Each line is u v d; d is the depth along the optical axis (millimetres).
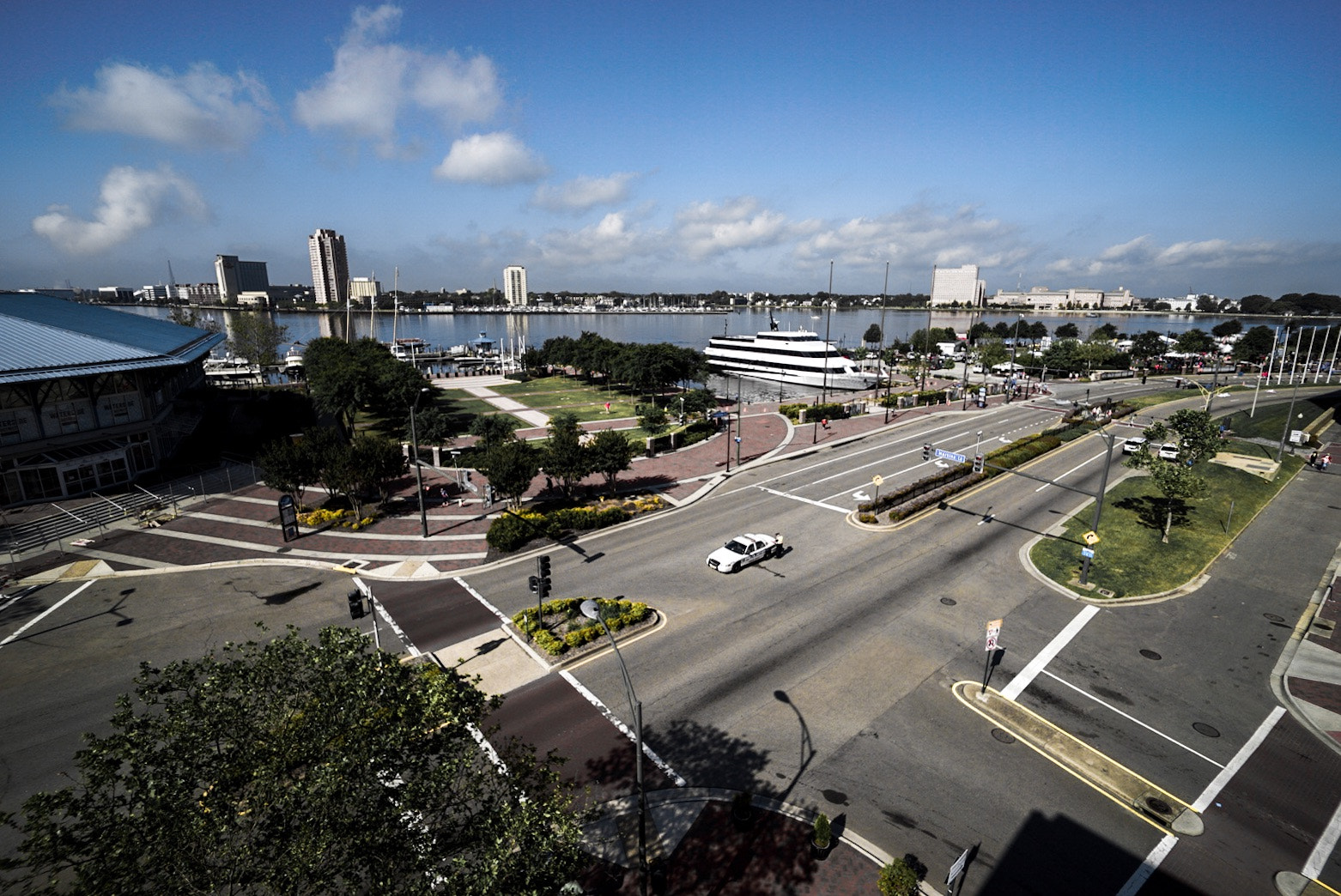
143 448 51469
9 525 39094
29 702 23344
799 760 20516
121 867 9117
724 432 70250
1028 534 39688
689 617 29422
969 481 49594
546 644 26297
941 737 21562
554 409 84188
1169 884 16234
